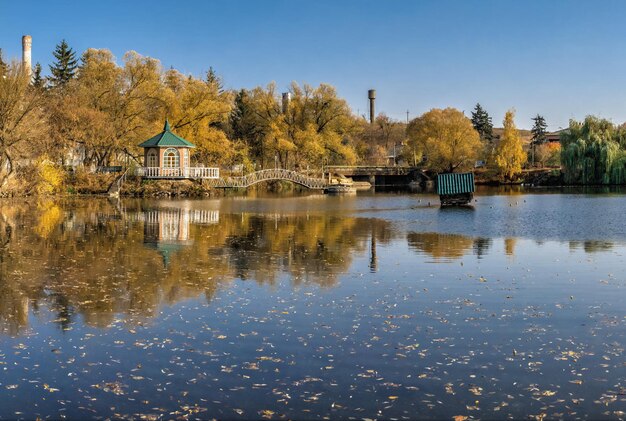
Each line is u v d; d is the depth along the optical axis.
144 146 75.75
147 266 22.20
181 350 12.37
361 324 14.23
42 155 65.06
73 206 52.81
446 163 112.62
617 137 91.94
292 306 15.98
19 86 56.03
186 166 77.38
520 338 13.16
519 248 27.22
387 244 28.80
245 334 13.44
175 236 31.61
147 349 12.43
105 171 75.94
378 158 151.75
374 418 9.38
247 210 51.00
